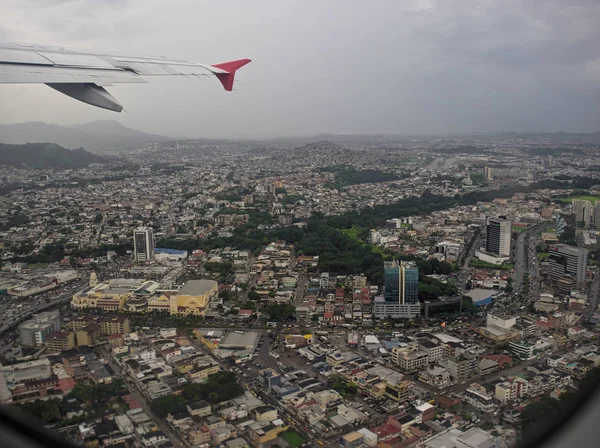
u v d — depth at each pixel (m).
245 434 194.75
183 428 192.88
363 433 191.25
